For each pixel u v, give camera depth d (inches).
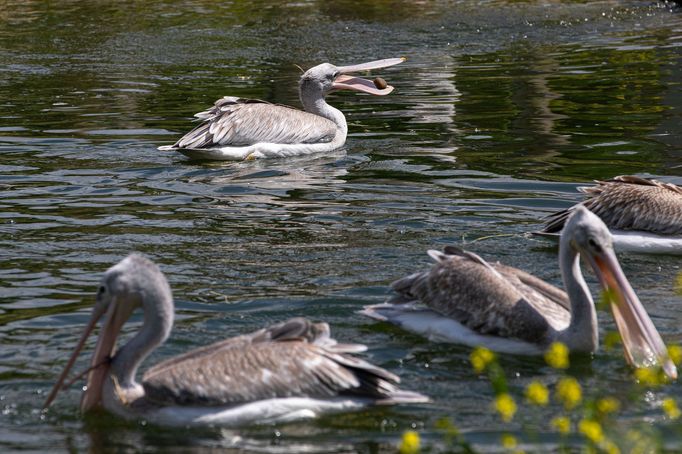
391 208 584.7
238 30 1243.2
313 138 733.3
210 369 345.1
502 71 992.2
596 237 385.7
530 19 1269.7
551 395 360.2
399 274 477.4
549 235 519.8
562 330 394.0
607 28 1202.6
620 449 315.3
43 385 368.8
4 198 605.3
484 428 335.3
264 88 943.7
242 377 344.2
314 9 1368.1
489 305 401.7
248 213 579.2
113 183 642.2
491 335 401.4
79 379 373.1
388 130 788.0
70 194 617.0
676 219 514.0
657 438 309.6
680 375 371.2
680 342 398.3
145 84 962.7
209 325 419.2
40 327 417.7
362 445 325.1
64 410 351.9
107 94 917.8
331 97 922.7
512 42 1141.1
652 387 363.9
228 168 687.1
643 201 521.3
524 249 513.0
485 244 520.7
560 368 384.5
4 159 695.7
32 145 735.7
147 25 1278.3
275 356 348.8
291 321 364.8
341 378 346.9
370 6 1380.4
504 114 823.7
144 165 686.5
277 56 1098.7
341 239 530.0
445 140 748.0
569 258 392.8
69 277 475.5
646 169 653.3
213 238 533.3
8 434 333.4
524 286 419.5
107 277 351.6
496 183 632.4
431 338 412.8
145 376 351.3
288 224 557.6
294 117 735.7
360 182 644.7
